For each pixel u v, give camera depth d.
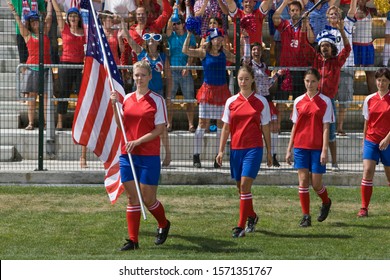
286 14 38.78
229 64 37.28
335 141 34.78
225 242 24.20
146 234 25.25
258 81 34.56
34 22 37.12
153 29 36.78
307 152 26.27
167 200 30.36
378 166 35.66
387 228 26.09
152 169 23.16
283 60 36.16
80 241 24.19
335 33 37.12
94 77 26.11
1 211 28.33
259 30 35.94
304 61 35.94
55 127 37.88
